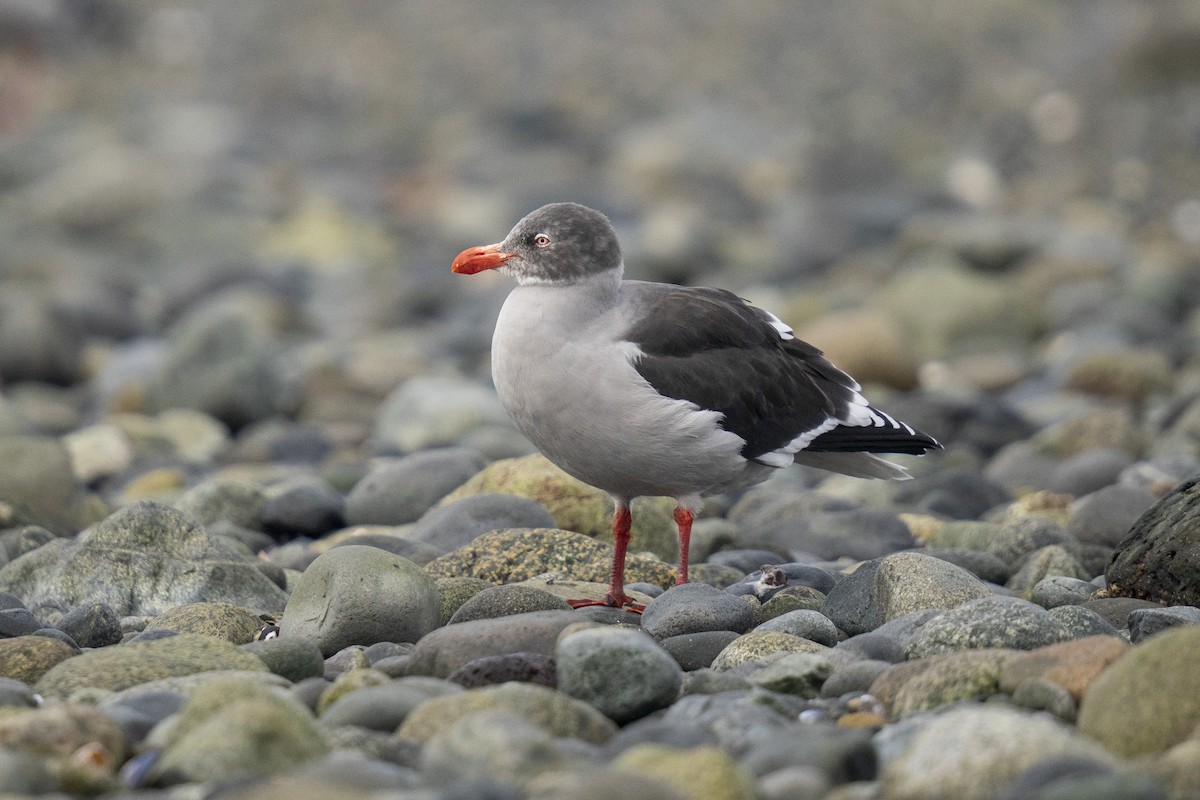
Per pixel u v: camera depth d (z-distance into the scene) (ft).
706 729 21.44
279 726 19.86
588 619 25.07
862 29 144.77
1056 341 68.80
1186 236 92.58
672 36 152.05
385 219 110.22
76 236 103.40
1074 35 130.82
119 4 164.45
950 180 111.86
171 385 58.70
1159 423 49.83
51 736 20.02
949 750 18.81
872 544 36.83
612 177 120.98
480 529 34.76
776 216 106.11
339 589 27.45
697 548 36.45
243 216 107.24
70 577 31.40
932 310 71.56
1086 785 17.01
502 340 30.01
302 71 156.25
